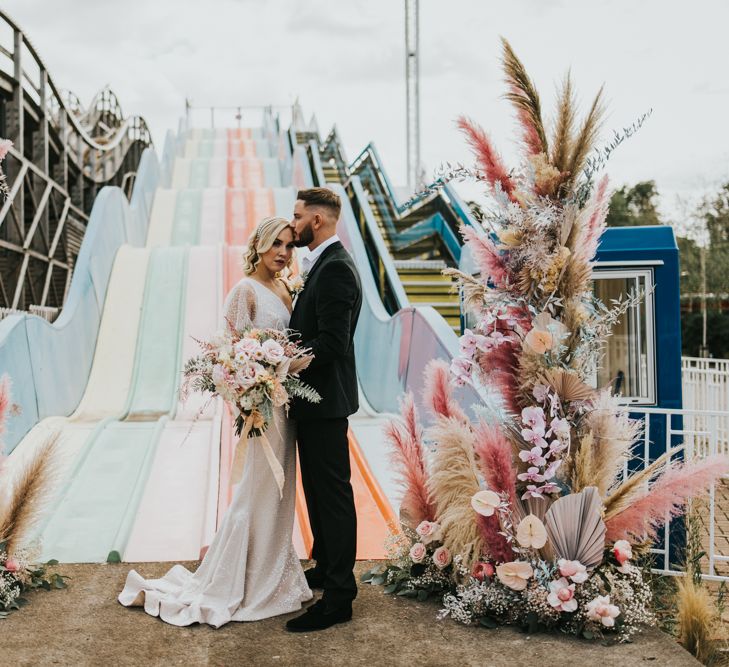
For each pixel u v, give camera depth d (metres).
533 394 3.57
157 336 9.44
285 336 3.41
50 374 7.17
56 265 17.69
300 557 4.46
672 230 4.88
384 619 3.46
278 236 3.55
